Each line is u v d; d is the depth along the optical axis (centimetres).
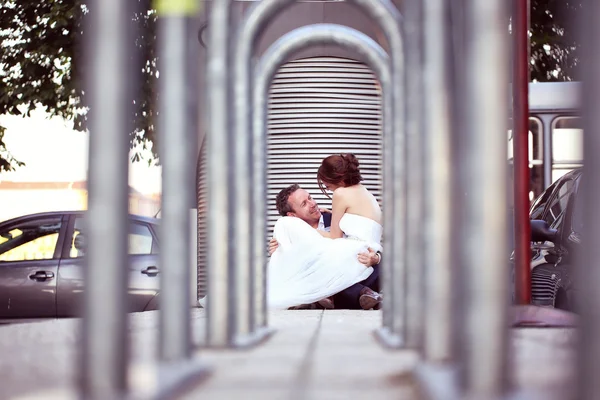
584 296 146
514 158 477
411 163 309
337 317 578
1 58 1598
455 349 239
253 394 217
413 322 326
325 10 797
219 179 320
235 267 329
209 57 314
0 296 999
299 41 416
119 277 181
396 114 363
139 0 1531
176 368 240
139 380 218
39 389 227
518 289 479
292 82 813
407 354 316
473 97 176
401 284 358
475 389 178
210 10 311
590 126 143
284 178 816
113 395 181
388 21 360
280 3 353
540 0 1622
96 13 182
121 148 181
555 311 464
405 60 304
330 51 809
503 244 177
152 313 643
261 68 413
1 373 271
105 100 181
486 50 175
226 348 327
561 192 772
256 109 416
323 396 212
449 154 235
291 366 280
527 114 474
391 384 235
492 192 175
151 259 1014
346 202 751
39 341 392
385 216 400
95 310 181
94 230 181
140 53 1538
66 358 319
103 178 180
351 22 800
